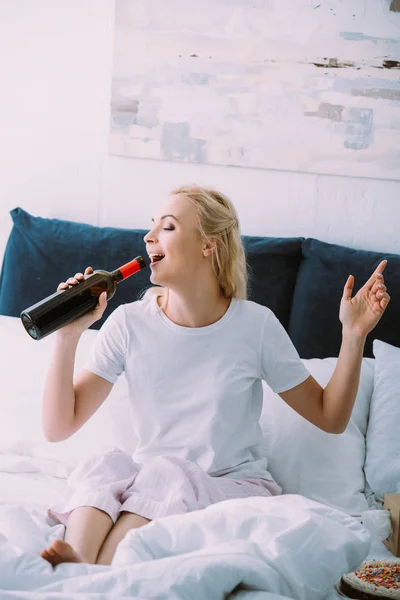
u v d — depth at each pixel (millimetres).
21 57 2521
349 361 1722
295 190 2502
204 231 1725
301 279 2371
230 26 2430
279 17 2416
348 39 2410
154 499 1548
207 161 2496
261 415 1961
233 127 2475
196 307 1742
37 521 1487
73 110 2523
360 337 1708
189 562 1193
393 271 2340
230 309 1764
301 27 2412
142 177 2533
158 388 1724
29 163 2564
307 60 2428
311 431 1929
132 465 1676
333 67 2426
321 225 2510
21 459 1913
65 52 2500
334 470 1894
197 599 1167
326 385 1912
